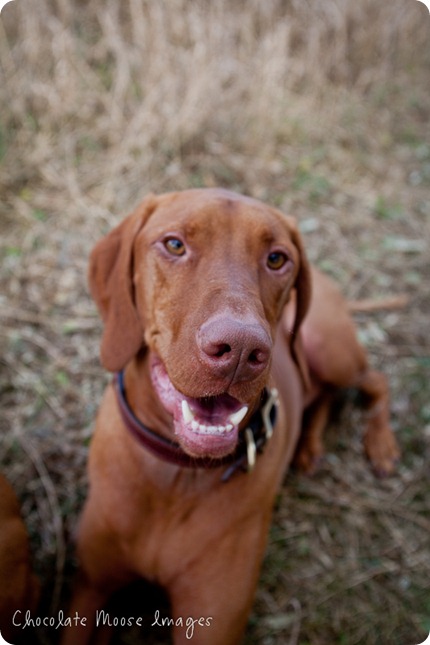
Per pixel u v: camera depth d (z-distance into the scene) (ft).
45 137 3.70
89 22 4.39
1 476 1.82
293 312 2.35
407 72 5.09
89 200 3.49
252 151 3.99
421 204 4.08
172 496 1.84
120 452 1.86
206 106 3.91
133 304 1.83
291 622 2.32
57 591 2.19
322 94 4.57
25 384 2.69
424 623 2.39
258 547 1.96
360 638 2.33
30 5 4.02
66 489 2.44
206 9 4.40
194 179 3.72
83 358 2.81
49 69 3.98
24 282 3.06
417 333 3.30
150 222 1.77
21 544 1.81
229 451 1.55
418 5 5.01
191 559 1.91
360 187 4.08
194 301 1.54
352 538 2.57
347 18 4.73
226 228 1.64
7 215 3.35
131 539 1.93
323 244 3.64
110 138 3.79
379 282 3.52
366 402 2.97
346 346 2.73
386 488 2.73
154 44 4.01
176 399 1.61
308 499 2.64
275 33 4.45
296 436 2.41
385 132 4.57
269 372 1.55
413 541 2.60
